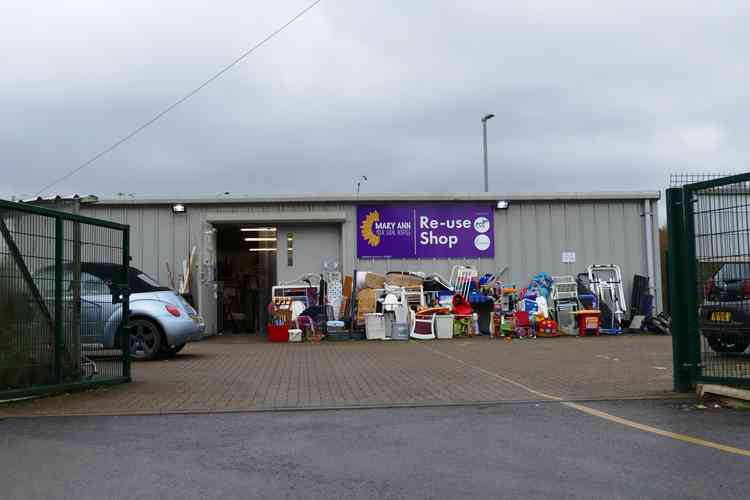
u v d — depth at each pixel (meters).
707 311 7.45
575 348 13.41
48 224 8.08
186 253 17.84
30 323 7.82
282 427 6.18
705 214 7.50
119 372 9.04
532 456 5.06
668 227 7.93
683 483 4.36
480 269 18.16
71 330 8.41
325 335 16.31
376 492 4.26
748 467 4.73
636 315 17.58
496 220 18.30
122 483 4.48
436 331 16.28
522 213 18.34
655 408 6.91
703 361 7.63
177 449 5.39
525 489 4.27
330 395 7.88
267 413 6.86
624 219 18.47
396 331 16.17
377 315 16.17
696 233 7.61
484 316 17.48
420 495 4.19
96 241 8.85
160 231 17.91
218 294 19.27
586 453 5.13
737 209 7.12
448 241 18.17
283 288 17.38
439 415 6.65
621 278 18.30
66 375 8.26
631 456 5.04
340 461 4.99
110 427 6.24
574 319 16.88
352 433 5.90
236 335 18.56
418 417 6.57
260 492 4.29
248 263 20.81
